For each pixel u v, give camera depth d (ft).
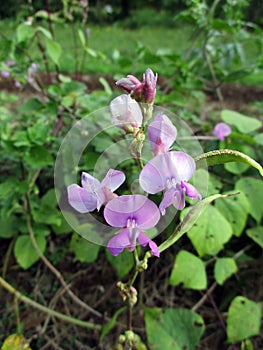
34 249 0.76
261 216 0.77
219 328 0.74
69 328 0.75
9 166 0.94
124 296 0.44
